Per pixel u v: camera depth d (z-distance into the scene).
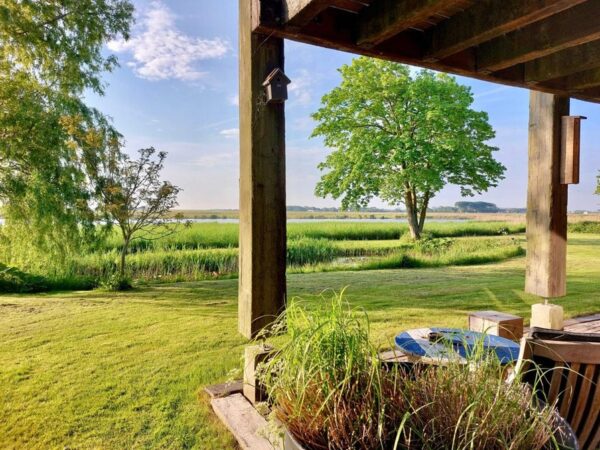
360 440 0.93
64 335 3.77
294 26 1.87
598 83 2.90
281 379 1.10
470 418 0.86
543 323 3.27
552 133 3.26
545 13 1.78
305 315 1.25
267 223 1.97
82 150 7.28
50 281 7.02
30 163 7.21
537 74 2.83
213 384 2.58
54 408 2.32
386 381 1.07
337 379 1.03
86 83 7.78
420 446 0.93
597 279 6.72
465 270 8.41
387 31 1.96
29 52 7.31
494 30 1.98
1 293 6.38
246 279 2.00
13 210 7.20
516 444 0.87
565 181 3.24
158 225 7.41
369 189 15.79
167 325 4.11
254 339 1.96
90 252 8.11
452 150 14.07
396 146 14.20
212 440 1.96
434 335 1.88
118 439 2.00
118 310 4.82
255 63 1.94
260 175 1.95
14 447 1.94
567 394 1.09
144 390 2.55
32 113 7.11
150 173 7.07
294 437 0.96
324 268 8.77
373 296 5.38
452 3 1.68
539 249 3.40
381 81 14.68
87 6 7.63
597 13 1.97
